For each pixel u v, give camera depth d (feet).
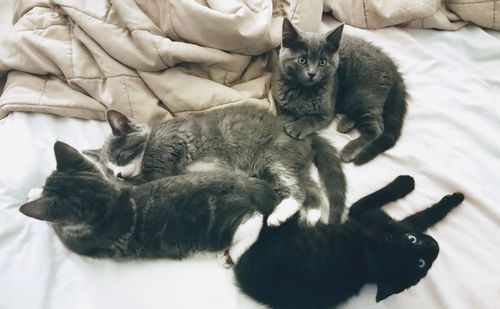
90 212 3.82
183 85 4.75
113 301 3.54
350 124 5.07
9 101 4.79
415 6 5.59
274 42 5.13
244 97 4.88
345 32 5.74
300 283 3.54
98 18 4.77
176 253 3.90
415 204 4.19
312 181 4.43
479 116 4.78
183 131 4.59
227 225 3.89
